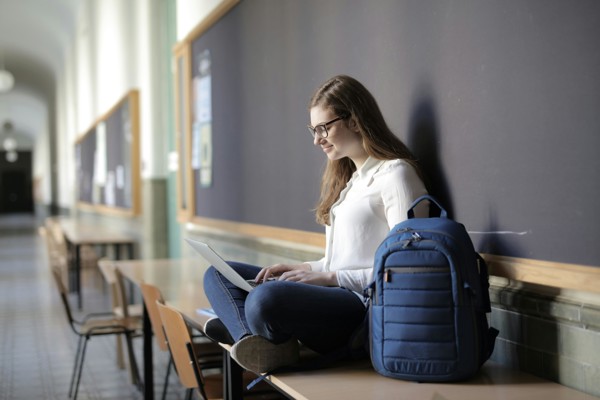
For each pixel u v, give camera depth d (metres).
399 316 1.95
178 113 6.31
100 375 5.13
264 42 4.22
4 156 38.75
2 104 30.36
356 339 2.16
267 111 4.21
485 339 1.98
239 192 4.76
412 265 1.93
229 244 5.23
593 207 1.82
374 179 2.36
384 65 2.87
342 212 2.40
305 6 3.64
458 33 2.37
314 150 3.58
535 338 2.07
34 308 8.08
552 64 1.95
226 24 4.89
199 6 5.62
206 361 3.48
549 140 1.97
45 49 19.75
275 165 4.11
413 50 2.65
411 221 2.02
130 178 9.08
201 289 3.97
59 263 9.68
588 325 1.87
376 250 2.16
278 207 4.09
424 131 2.59
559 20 1.92
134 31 9.03
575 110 1.88
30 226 26.69
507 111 2.14
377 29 2.92
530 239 2.05
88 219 14.55
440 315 1.91
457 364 1.91
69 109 18.22
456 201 2.40
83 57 14.73
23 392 4.69
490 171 2.22
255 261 4.66
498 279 2.28
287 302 2.09
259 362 2.10
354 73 3.14
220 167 5.15
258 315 2.07
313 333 2.15
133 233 9.23
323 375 2.05
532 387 1.92
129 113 9.01
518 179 2.10
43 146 30.50
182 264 5.29
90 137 13.66
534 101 2.02
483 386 1.92
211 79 5.27
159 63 8.02
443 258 1.91
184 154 6.21
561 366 1.97
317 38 3.51
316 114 2.45
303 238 3.69
